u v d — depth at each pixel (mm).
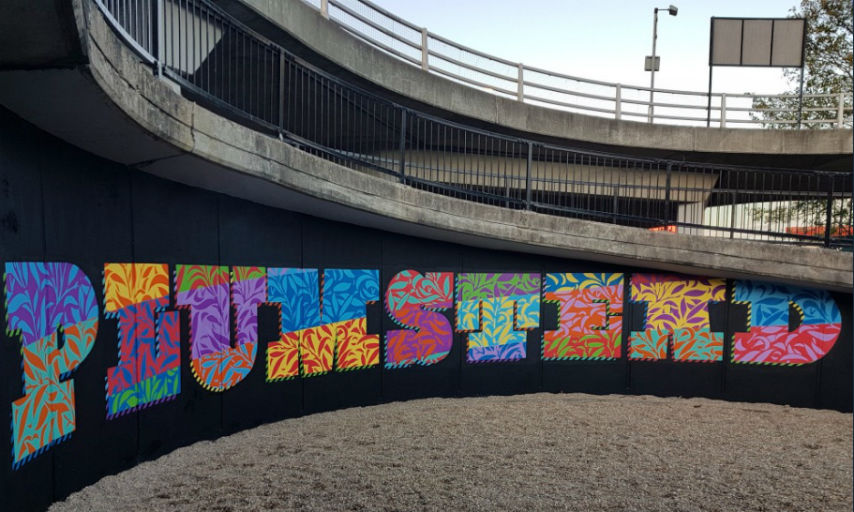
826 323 11141
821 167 17625
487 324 10664
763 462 7047
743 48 17734
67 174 4996
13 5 3109
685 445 7699
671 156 17188
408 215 8727
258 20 10445
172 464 6105
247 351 7766
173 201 6594
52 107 4211
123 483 5438
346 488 5598
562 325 11039
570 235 10172
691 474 6438
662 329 11227
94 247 5371
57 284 4801
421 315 10172
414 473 6113
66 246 4949
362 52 12602
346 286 9328
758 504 5562
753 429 8836
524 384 10859
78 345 5094
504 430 8094
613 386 11148
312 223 8852
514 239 9820
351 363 9383
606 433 8141
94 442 5324
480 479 5988
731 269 10383
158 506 4996
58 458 4793
